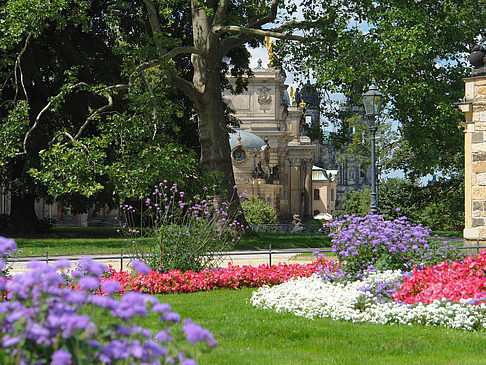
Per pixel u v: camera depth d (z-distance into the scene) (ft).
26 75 117.08
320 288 47.24
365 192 378.32
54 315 14.06
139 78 115.55
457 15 116.37
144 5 127.13
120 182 92.73
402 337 32.27
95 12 132.26
